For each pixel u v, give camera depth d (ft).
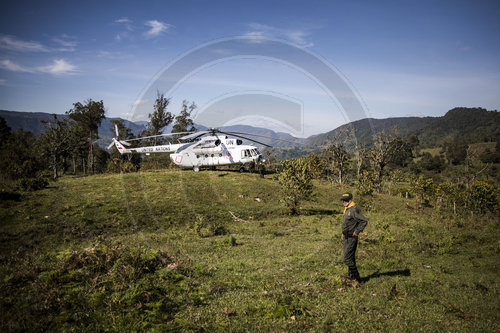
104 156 199.31
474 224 45.88
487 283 19.65
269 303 16.07
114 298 15.14
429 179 93.09
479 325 13.67
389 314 14.80
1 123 219.41
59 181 77.41
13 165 86.53
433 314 14.76
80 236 38.06
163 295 16.70
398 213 61.82
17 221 41.45
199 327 13.52
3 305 13.98
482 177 173.99
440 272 22.03
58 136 110.73
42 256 23.04
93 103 154.61
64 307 14.34
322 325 13.67
